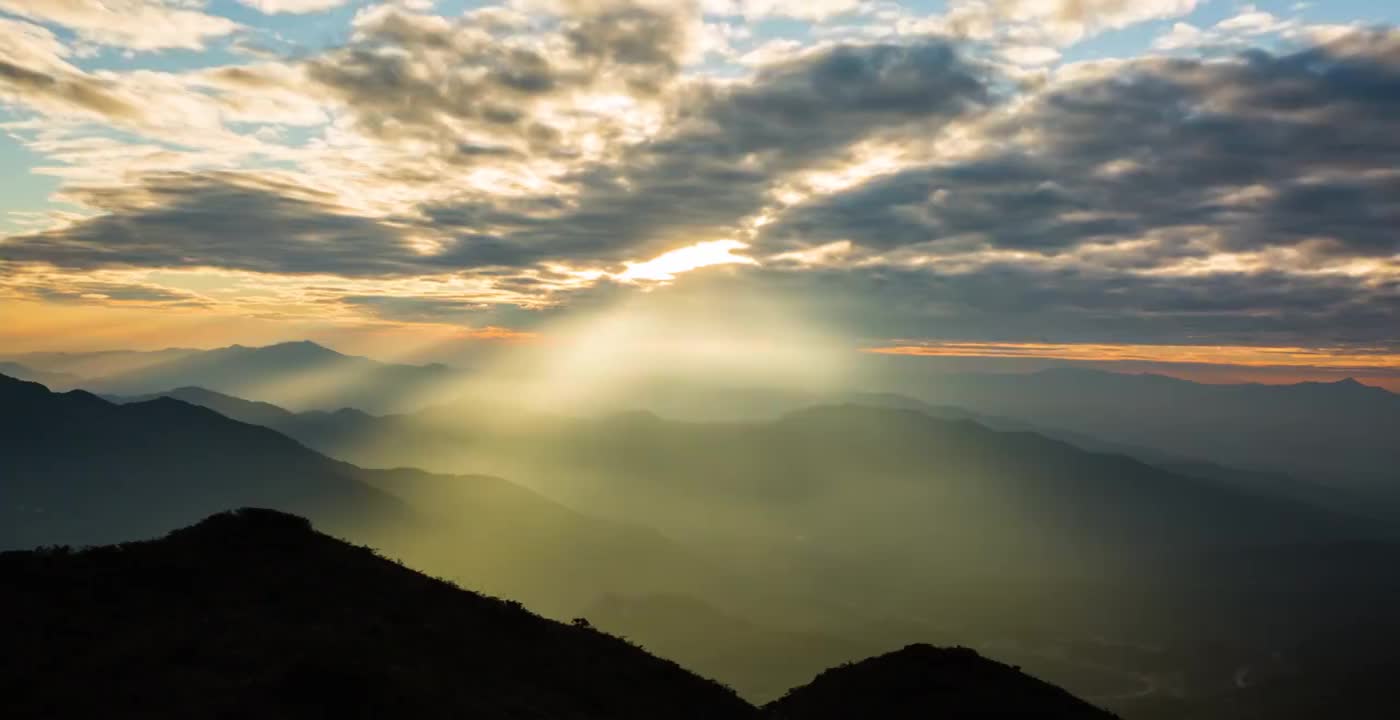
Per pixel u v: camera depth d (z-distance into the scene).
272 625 28.81
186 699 22.44
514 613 36.69
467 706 25.33
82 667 24.08
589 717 28.81
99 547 33.12
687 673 37.59
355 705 23.19
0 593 28.00
